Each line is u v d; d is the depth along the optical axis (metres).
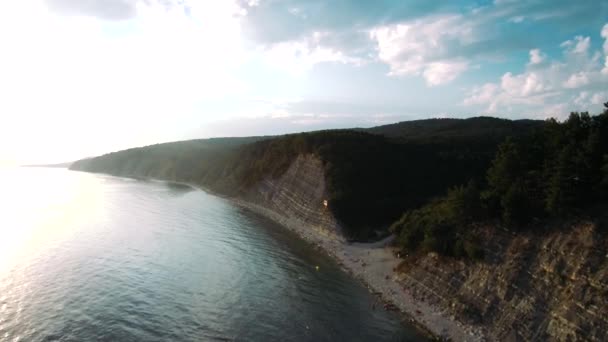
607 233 29.88
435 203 56.88
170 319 34.00
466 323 34.06
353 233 65.12
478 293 35.97
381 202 73.12
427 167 86.94
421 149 93.50
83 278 42.66
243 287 42.44
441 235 44.50
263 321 34.72
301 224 74.75
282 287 43.16
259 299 39.44
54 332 30.83
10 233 61.62
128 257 50.94
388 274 47.69
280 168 98.44
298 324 34.59
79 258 49.72
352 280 46.66
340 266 51.81
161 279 43.44
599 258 29.06
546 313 29.94
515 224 37.94
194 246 57.97
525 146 43.00
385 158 86.00
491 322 32.94
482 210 42.31
